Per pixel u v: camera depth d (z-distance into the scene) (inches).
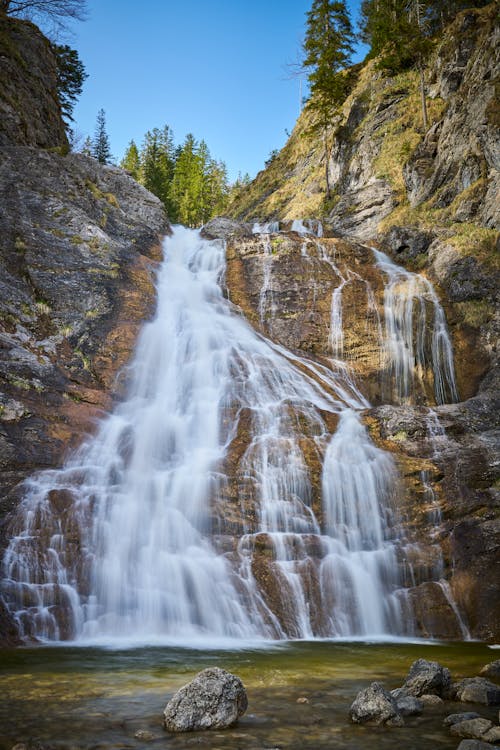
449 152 1237.1
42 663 326.0
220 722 214.2
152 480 555.8
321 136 2100.1
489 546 510.6
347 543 524.7
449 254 980.6
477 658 355.6
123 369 732.0
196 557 481.1
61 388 660.1
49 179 974.4
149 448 613.9
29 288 787.4
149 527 501.7
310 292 933.2
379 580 490.6
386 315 898.7
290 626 441.1
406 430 627.2
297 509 540.1
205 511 520.4
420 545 518.0
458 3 1867.6
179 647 382.6
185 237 1185.4
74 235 891.4
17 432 572.4
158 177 3152.1
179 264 1032.2
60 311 772.0
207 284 951.6
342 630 450.3
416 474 568.1
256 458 581.6
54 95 1307.8
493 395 735.1
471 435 638.5
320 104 1891.0
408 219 1201.4
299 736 205.6
